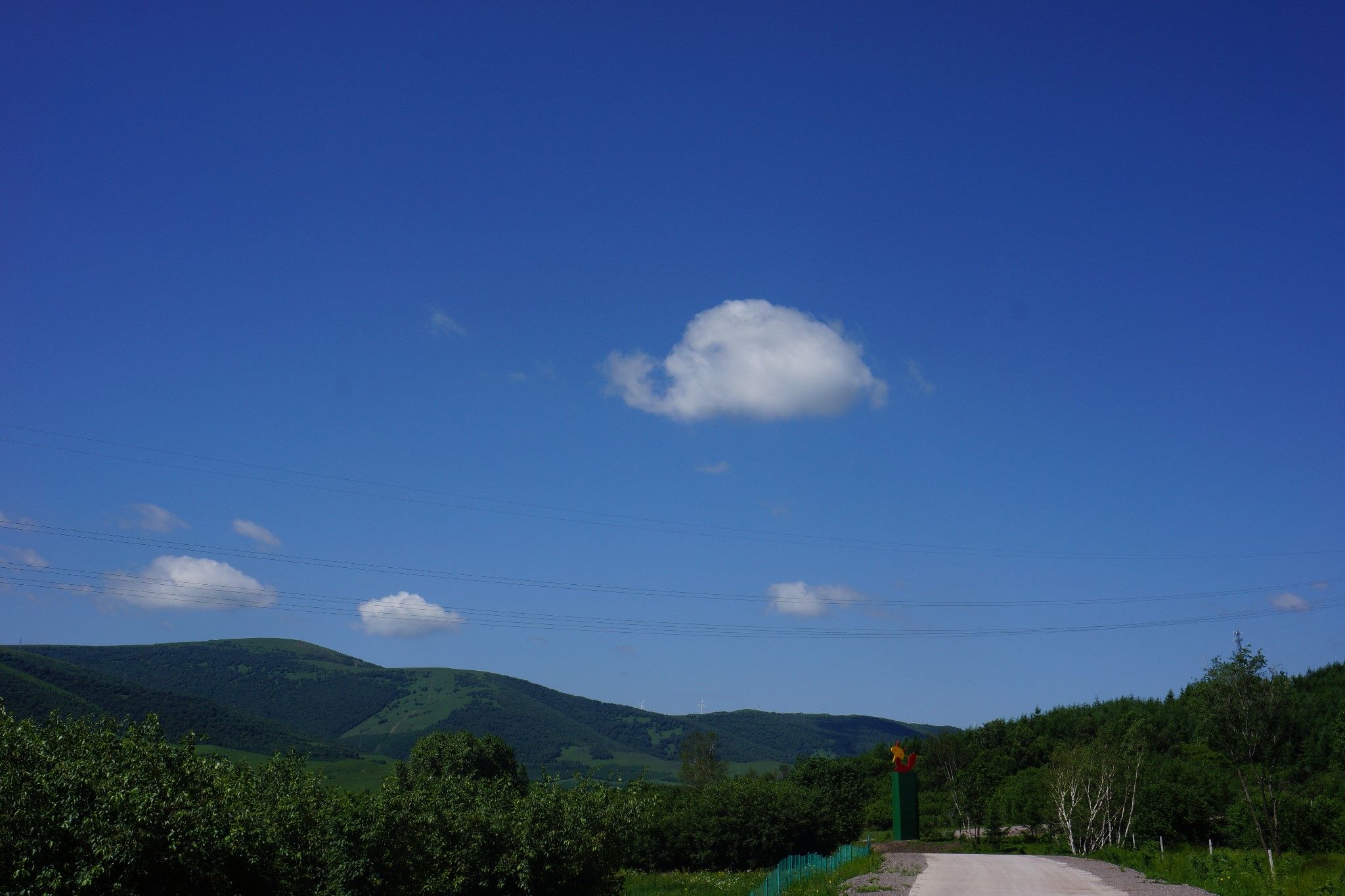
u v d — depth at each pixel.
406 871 25.11
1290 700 44.69
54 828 14.77
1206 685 46.03
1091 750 82.25
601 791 32.00
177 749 17.88
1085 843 74.38
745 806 71.38
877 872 44.94
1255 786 70.88
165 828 15.85
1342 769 90.38
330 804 24.61
